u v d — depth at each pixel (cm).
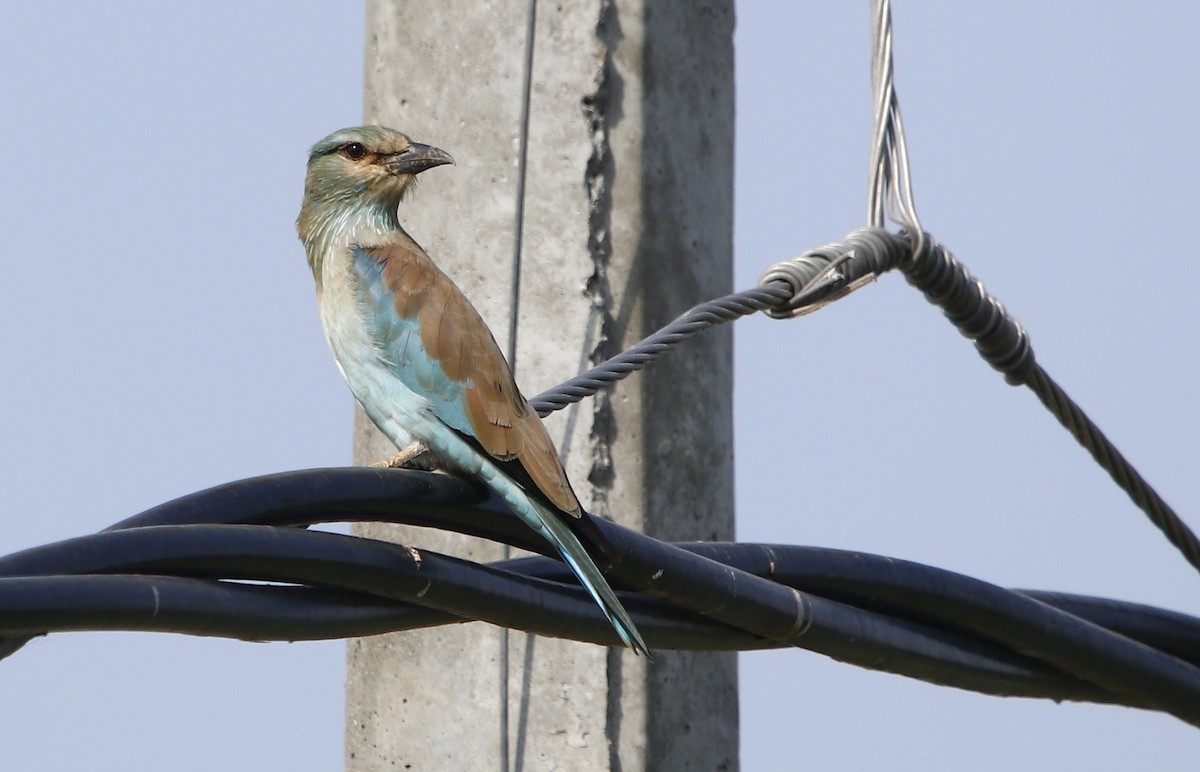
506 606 837
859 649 984
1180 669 1115
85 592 688
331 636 788
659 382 1220
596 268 1212
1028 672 1070
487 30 1225
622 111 1225
